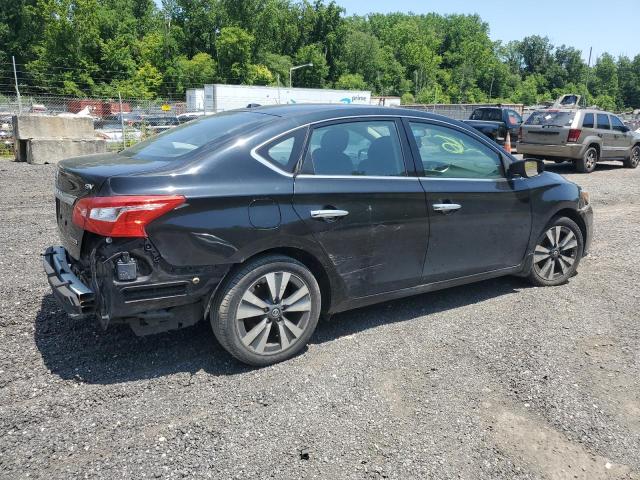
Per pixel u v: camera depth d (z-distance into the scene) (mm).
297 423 2904
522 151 15711
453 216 4145
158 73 64125
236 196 3186
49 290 4570
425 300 4723
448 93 119125
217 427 2848
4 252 5613
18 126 13367
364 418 2971
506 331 4102
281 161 3432
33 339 3725
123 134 17406
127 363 3463
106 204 2932
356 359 3615
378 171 3826
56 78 52094
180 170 3133
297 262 3463
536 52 154750
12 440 2691
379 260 3836
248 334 3357
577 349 3836
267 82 79312
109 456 2605
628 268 5766
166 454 2633
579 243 5172
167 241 3014
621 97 149375
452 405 3119
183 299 3135
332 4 95000
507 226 4543
